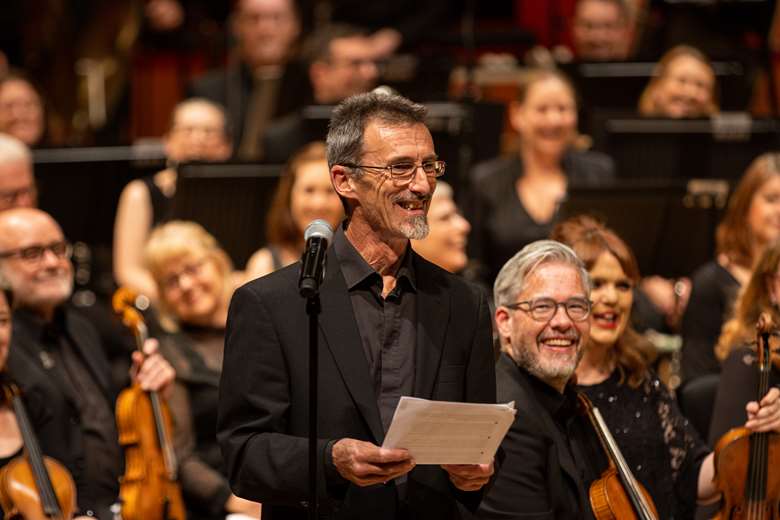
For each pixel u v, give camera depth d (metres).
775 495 11.38
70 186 19.03
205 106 21.06
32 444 11.90
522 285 10.70
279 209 16.86
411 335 8.87
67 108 27.34
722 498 11.34
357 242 8.94
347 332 8.71
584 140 21.55
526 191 19.12
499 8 27.47
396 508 8.77
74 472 13.09
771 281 12.52
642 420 11.65
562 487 10.53
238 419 8.70
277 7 24.12
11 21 27.84
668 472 11.66
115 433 13.88
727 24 24.39
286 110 23.64
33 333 13.73
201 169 18.11
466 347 8.99
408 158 8.53
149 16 27.34
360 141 8.61
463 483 8.53
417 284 9.04
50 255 13.88
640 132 19.81
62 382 13.66
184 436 14.56
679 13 24.66
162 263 15.44
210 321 15.68
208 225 18.28
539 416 10.60
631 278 11.81
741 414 12.09
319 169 16.58
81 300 18.92
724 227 15.82
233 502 14.23
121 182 19.31
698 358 15.27
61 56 27.58
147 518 12.99
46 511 11.47
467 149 19.22
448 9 27.11
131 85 27.19
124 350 18.00
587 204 16.94
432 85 22.53
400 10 26.86
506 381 10.69
